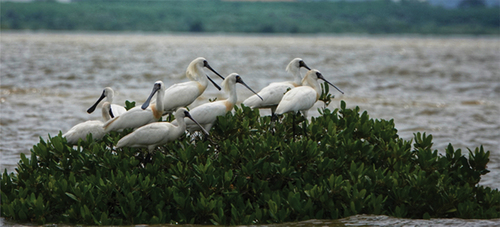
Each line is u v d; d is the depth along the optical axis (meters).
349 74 48.50
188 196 10.30
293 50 86.56
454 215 11.05
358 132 12.41
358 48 98.12
